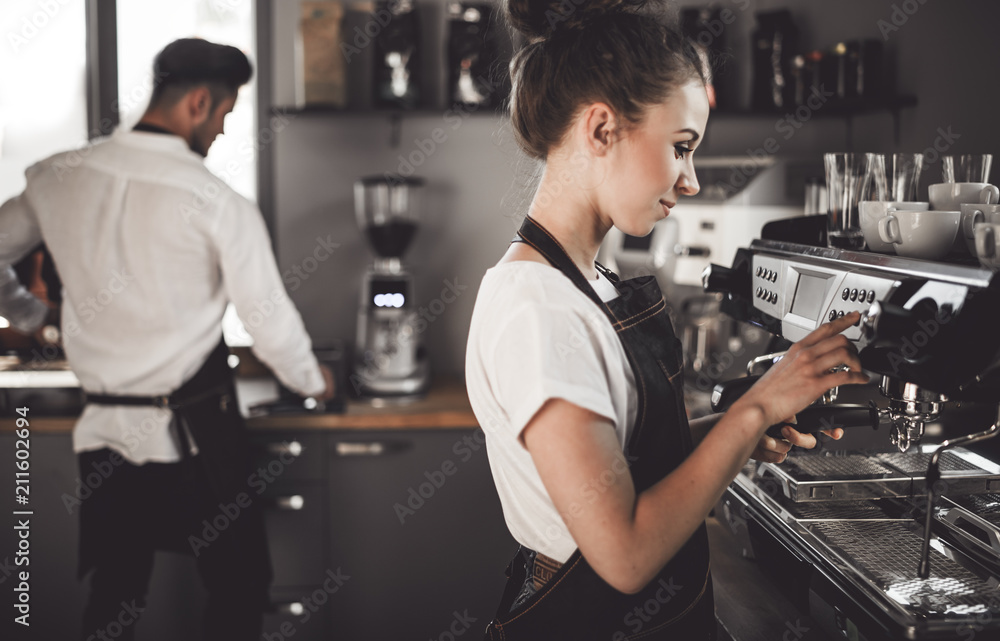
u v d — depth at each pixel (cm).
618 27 78
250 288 180
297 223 260
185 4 253
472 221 260
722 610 104
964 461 111
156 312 171
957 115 222
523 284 77
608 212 81
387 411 217
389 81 237
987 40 218
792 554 99
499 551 220
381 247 241
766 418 76
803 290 99
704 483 73
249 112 256
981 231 77
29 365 229
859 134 243
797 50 231
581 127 79
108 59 252
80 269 171
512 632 89
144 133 170
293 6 252
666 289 222
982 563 90
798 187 214
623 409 79
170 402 176
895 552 93
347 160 258
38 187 171
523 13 83
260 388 246
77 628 211
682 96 77
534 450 71
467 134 256
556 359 72
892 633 77
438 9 250
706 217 216
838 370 78
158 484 178
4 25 247
